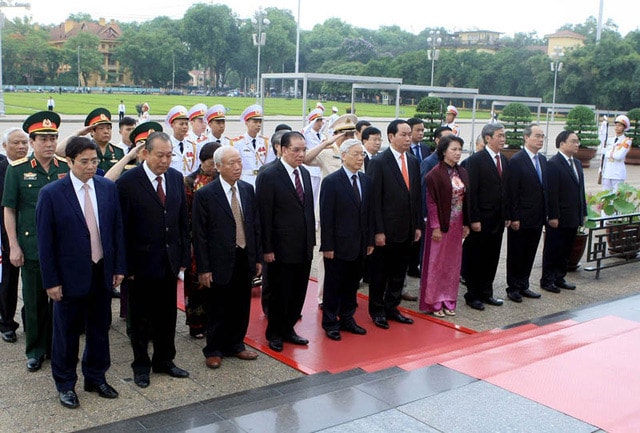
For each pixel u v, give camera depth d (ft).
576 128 68.08
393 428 11.22
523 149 23.35
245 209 16.55
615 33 197.57
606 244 27.25
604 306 20.88
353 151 18.61
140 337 15.47
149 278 15.17
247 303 17.07
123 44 307.99
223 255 16.15
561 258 24.70
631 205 28.73
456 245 21.44
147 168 15.24
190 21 315.78
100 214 14.21
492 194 22.03
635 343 15.56
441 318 21.34
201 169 18.19
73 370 14.33
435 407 12.07
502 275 26.89
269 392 14.40
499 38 290.35
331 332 19.11
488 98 67.10
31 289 15.84
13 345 17.78
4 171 17.54
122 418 13.60
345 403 12.29
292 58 322.14
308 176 18.13
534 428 11.22
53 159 16.81
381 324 20.26
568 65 157.69
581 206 24.26
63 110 126.82
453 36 301.02
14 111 120.06
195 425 11.97
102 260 14.32
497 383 13.17
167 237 15.24
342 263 18.95
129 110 137.59
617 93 150.82
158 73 316.60
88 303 14.46
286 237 17.56
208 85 347.77
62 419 13.46
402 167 20.21
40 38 302.86
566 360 14.46
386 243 20.04
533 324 19.65
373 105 147.74
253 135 25.95
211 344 16.72
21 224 16.02
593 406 12.10
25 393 14.71
